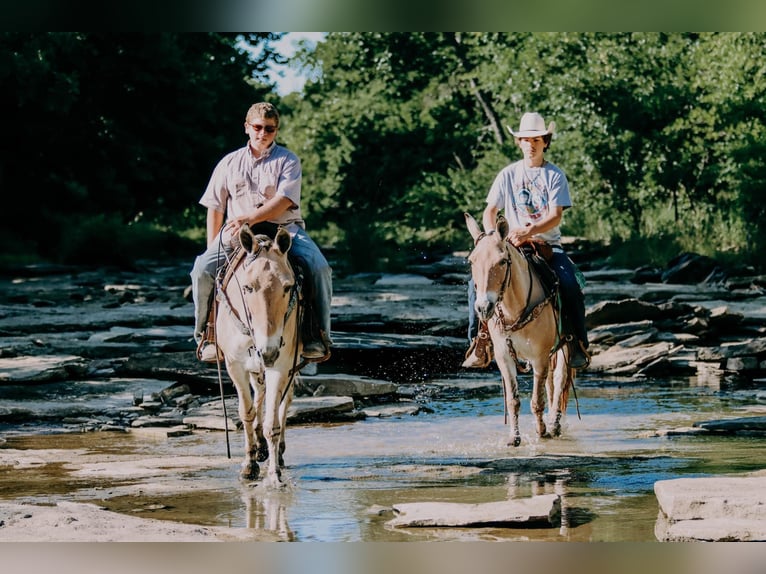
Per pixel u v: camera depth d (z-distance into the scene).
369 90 50.75
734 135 33.88
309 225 54.25
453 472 8.69
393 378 14.79
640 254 29.61
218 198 8.52
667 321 17.44
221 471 8.82
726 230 31.47
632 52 36.34
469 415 11.87
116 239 33.59
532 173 9.90
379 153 50.31
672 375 15.14
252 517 7.22
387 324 18.91
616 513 7.23
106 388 13.12
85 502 7.73
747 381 14.34
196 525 6.94
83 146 37.38
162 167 39.81
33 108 34.44
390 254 30.69
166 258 38.31
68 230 34.94
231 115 43.72
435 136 49.22
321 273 8.29
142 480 8.48
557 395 10.37
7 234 35.81
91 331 18.11
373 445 9.98
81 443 10.28
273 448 8.08
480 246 9.19
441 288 24.69
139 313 19.72
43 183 36.91
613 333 16.52
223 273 8.20
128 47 36.66
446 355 16.39
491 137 50.25
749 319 17.89
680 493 7.16
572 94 36.56
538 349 9.78
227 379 13.38
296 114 56.78
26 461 9.30
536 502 7.17
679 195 36.69
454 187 45.94
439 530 6.83
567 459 9.17
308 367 13.58
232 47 43.41
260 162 8.38
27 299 22.33
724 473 8.43
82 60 35.44
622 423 11.09
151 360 13.91
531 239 9.98
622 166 36.50
